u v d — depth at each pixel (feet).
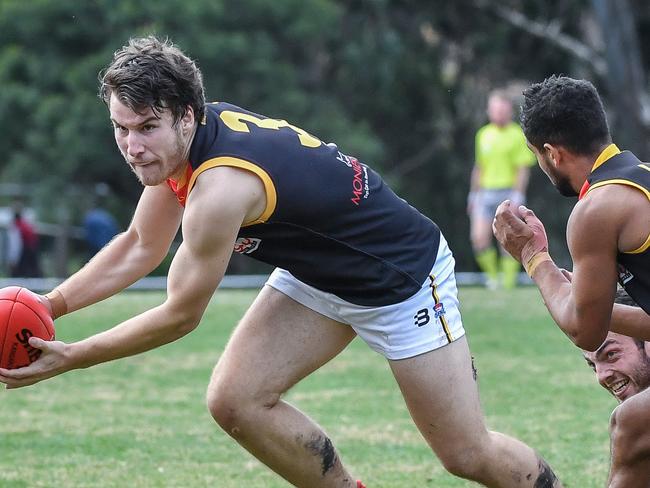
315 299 52.34
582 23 339.98
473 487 65.87
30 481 67.36
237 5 294.25
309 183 48.88
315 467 52.21
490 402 88.38
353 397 91.76
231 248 47.60
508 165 172.96
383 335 50.90
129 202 300.81
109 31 292.40
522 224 51.93
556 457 71.77
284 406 52.42
